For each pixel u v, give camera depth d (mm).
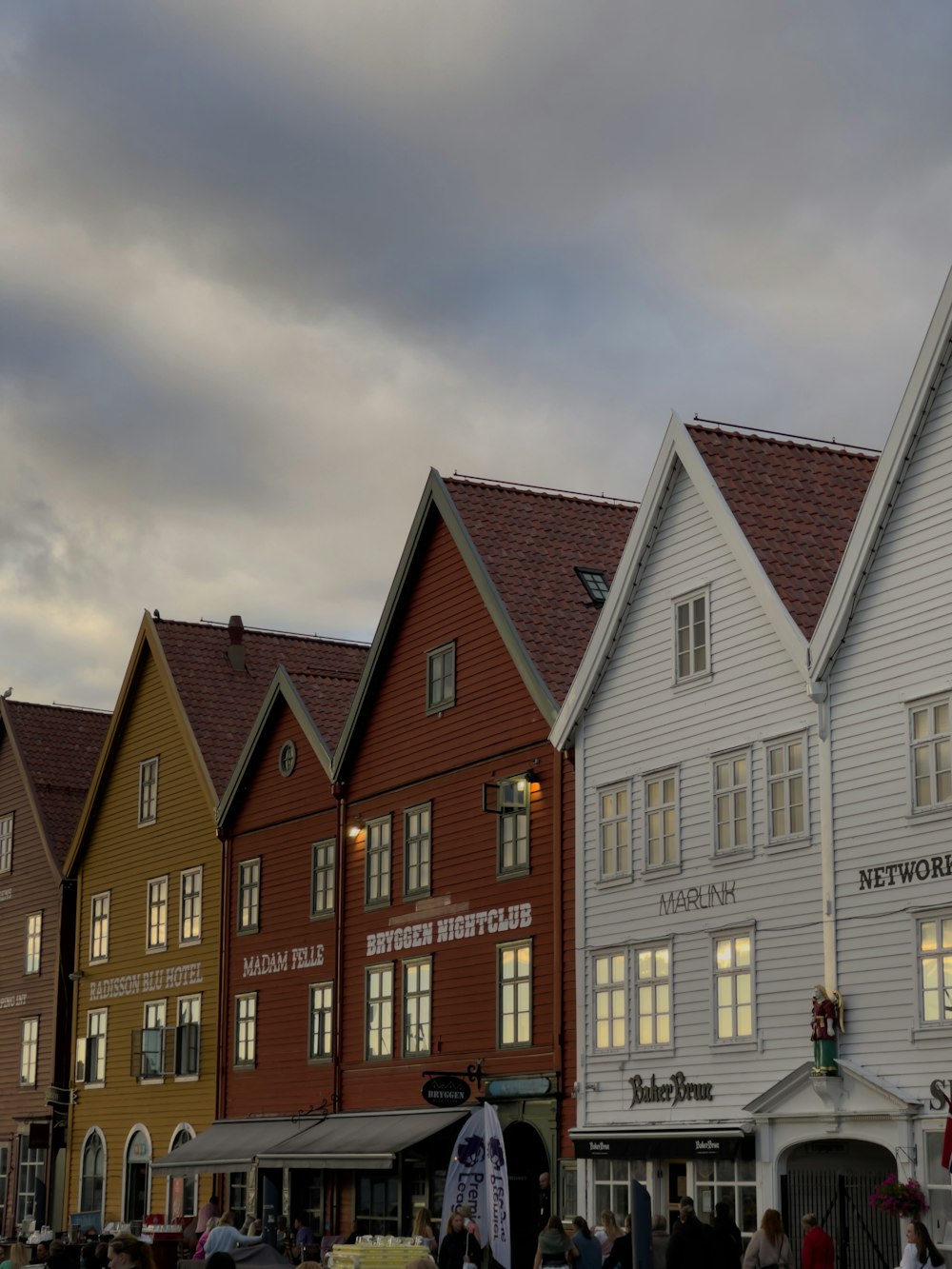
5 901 58750
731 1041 30000
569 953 34281
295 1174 42094
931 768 27031
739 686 30891
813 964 28609
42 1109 54062
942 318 27359
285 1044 43406
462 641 38750
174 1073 47719
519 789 36344
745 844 30359
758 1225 28750
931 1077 26156
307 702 45094
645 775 32875
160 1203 47531
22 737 59250
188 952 48375
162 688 51750
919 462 27891
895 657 27859
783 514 31922
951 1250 25375
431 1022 38125
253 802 46625
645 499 33375
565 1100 33875
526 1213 36000
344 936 41719
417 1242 29453
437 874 38688
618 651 34094
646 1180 31547
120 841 53031
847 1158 29406
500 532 39062
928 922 26656
